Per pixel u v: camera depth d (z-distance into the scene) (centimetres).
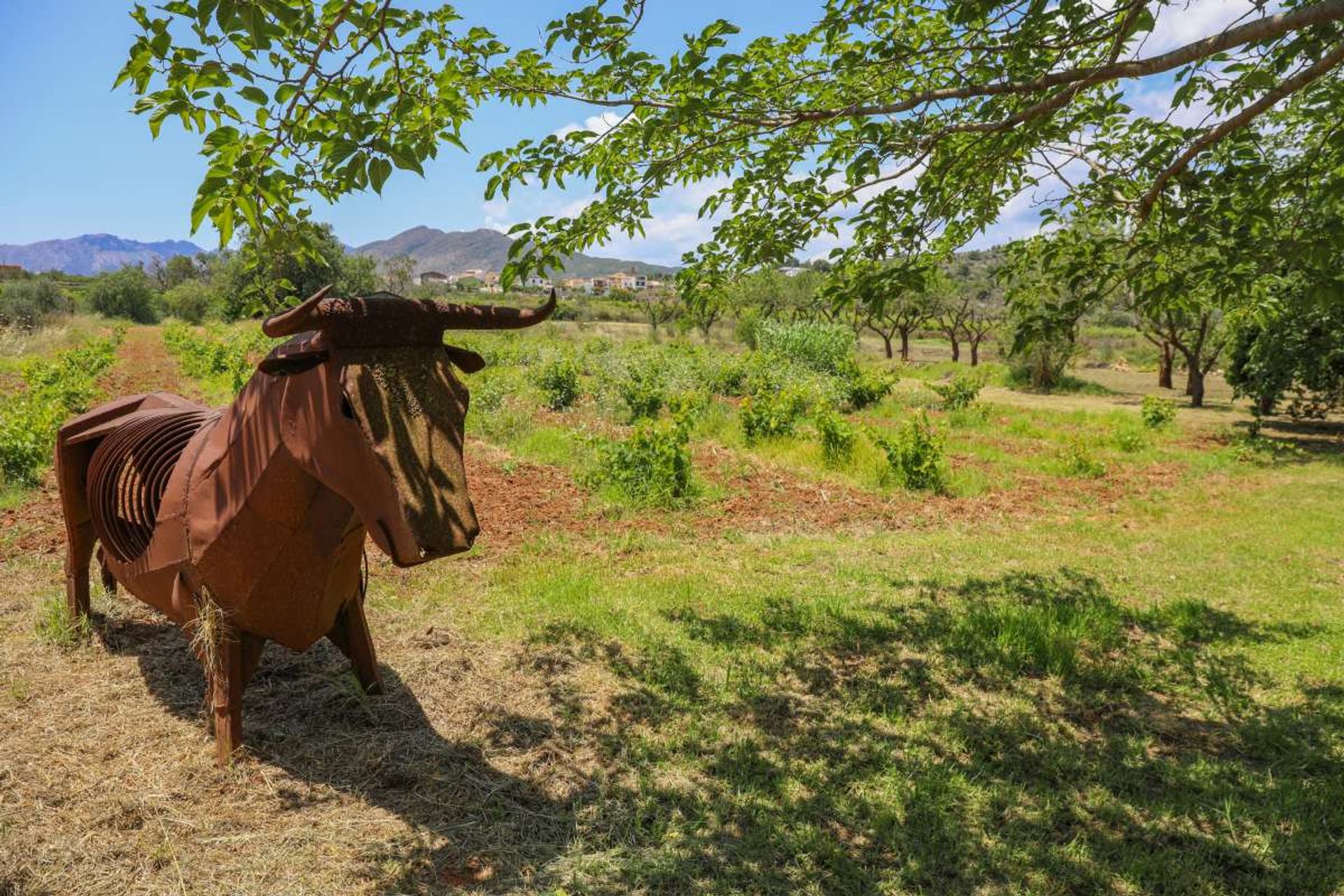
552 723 388
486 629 497
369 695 388
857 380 1892
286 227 302
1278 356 1441
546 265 425
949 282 3306
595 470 938
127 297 5097
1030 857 297
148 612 486
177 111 244
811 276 3862
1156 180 349
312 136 257
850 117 383
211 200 254
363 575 374
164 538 319
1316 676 466
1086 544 751
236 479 288
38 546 616
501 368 1998
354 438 237
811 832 305
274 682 409
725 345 3691
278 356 239
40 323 3173
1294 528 813
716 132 392
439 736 369
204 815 301
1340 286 328
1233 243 352
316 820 303
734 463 1068
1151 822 323
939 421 1572
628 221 430
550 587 572
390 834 297
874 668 464
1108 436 1433
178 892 260
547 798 326
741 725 393
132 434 387
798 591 591
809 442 1197
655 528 760
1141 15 289
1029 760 369
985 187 415
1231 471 1151
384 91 271
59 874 263
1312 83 345
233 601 306
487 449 1109
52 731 352
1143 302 389
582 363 2172
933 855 297
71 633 442
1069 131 366
